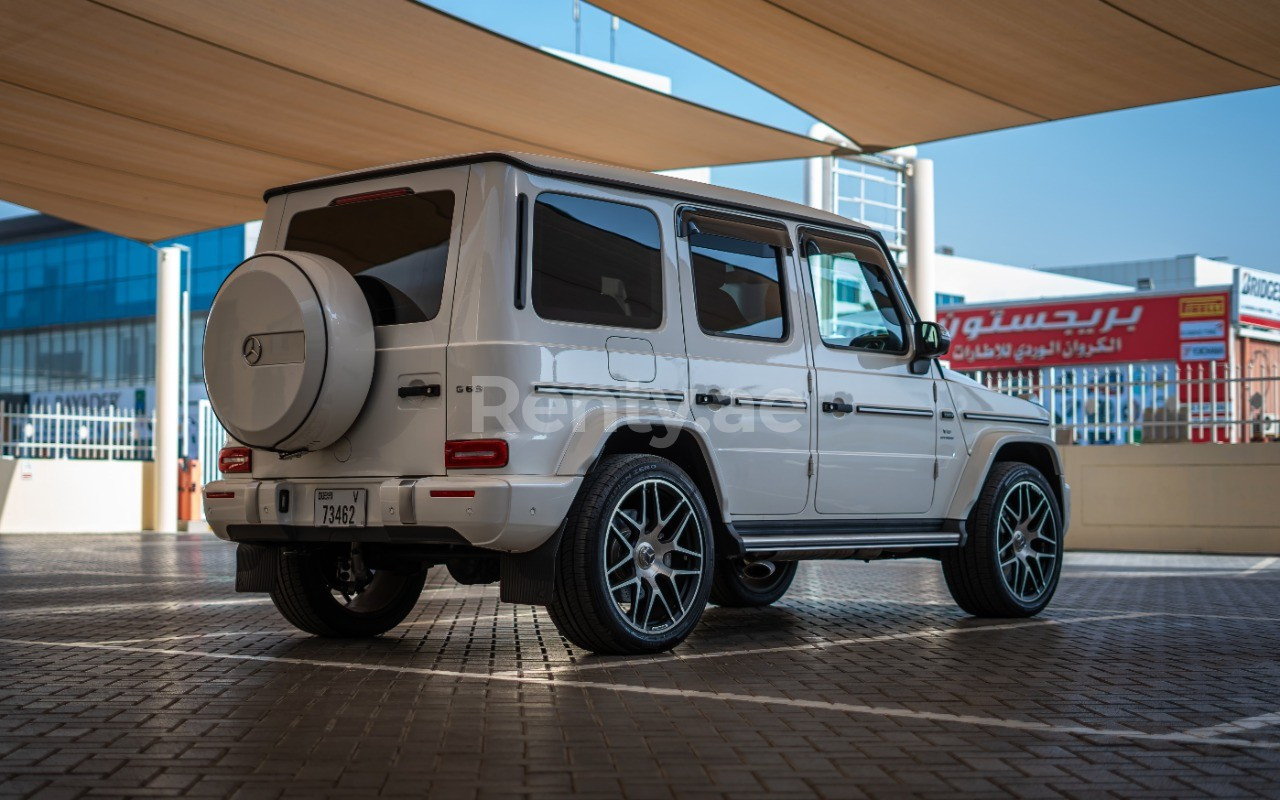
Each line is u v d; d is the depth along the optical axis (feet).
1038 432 23.88
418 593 19.97
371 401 16.94
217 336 17.12
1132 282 213.87
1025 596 22.62
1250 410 43.06
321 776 10.41
